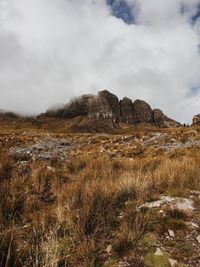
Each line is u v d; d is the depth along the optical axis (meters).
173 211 6.14
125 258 4.72
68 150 24.69
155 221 5.78
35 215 6.44
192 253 4.86
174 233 5.45
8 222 5.97
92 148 25.30
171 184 8.40
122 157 19.75
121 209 6.64
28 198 7.34
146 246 5.00
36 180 9.06
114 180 8.88
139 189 7.43
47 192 8.36
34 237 5.24
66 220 5.84
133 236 5.11
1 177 9.47
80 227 5.38
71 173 11.31
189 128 28.67
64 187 8.08
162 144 22.95
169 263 4.57
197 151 18.41
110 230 5.57
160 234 5.41
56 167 12.39
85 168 11.70
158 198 7.25
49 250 4.61
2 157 13.09
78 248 4.91
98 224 5.50
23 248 4.59
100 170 11.02
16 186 8.38
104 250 4.93
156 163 13.00
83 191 7.25
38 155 16.52
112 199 6.79
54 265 4.29
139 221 5.61
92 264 4.42
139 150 21.44
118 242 4.95
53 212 6.58
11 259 4.46
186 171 9.62
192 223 5.87
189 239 5.27
